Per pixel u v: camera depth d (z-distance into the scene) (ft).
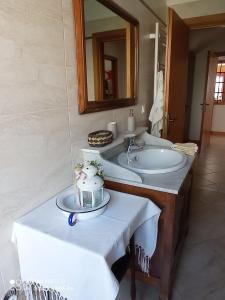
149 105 8.05
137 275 4.74
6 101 2.90
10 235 3.19
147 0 6.80
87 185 3.20
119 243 2.84
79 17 3.90
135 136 5.83
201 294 4.75
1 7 2.68
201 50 16.17
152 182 4.06
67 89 3.92
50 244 2.83
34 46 3.18
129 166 4.60
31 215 3.34
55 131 3.78
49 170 3.75
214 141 17.84
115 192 3.98
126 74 6.01
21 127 3.16
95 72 4.69
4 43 2.77
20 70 3.02
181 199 4.65
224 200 8.57
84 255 2.61
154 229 3.87
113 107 5.48
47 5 3.32
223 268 5.41
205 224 7.12
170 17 6.64
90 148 4.43
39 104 3.40
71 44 3.89
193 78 16.70
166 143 6.07
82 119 4.43
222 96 19.34
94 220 3.17
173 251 4.50
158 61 7.45
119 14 5.26
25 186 3.34
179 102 8.67
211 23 8.46
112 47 5.21
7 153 3.00
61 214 3.34
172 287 4.90
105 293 2.56
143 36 6.79
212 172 11.32
